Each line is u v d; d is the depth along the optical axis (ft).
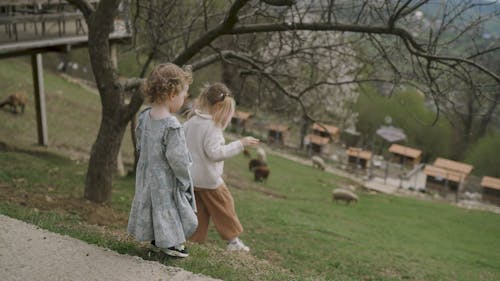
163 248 14.32
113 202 34.94
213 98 16.89
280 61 37.55
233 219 18.58
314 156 112.37
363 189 94.32
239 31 30.37
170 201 13.30
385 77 36.81
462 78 28.66
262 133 129.80
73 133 71.36
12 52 44.73
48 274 12.57
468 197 109.29
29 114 74.95
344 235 43.75
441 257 43.78
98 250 14.12
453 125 32.37
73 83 116.16
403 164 121.19
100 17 29.37
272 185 73.15
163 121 12.83
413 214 70.23
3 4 37.78
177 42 47.44
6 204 25.03
